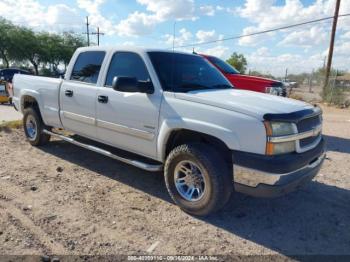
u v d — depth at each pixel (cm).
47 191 451
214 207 374
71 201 422
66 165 563
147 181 502
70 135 635
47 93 594
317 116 418
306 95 2303
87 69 529
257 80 816
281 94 804
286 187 347
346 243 349
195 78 465
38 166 553
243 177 352
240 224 381
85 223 368
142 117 432
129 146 466
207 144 385
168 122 401
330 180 536
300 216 406
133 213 397
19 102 676
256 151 343
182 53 498
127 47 474
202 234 356
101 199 433
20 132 798
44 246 322
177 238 347
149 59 441
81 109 523
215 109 368
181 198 405
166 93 412
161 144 415
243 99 391
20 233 342
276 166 336
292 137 353
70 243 329
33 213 386
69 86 545
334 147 773
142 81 423
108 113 477
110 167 558
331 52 2103
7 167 541
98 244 329
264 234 362
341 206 438
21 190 451
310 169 381
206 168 369
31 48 5194
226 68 889
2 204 406
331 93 1947
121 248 324
